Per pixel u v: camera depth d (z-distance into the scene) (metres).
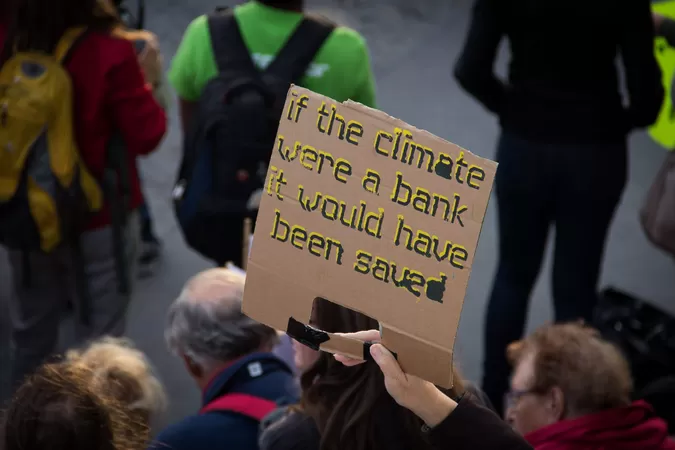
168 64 15.00
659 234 8.00
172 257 11.38
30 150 7.14
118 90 7.23
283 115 3.28
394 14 16.53
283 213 3.30
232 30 7.94
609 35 7.49
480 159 3.07
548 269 11.30
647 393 7.93
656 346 8.33
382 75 15.08
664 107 8.32
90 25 7.12
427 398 3.25
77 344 7.96
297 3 7.95
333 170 3.22
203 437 5.10
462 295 3.10
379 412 3.75
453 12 16.70
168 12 16.25
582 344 5.27
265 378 5.32
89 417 3.38
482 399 4.62
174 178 12.83
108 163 7.50
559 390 5.17
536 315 10.53
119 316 7.98
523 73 7.83
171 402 9.14
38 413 3.34
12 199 7.23
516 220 8.23
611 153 7.85
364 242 3.20
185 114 8.54
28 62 7.05
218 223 7.87
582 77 7.64
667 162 8.02
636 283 11.12
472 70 7.86
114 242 7.70
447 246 3.11
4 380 9.26
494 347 8.54
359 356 3.30
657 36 8.31
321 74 7.85
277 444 4.20
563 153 7.79
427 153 3.12
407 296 3.16
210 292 5.43
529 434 5.16
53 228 7.36
